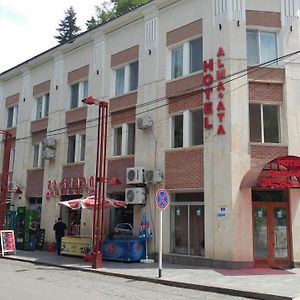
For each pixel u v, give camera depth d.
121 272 14.84
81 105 23.89
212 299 10.55
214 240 16.27
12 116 29.83
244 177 15.98
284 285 12.02
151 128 19.55
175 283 12.70
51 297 9.76
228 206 15.98
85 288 11.61
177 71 19.41
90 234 21.41
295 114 16.92
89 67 23.61
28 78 28.25
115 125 21.61
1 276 13.80
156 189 18.77
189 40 18.94
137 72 21.16
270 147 16.66
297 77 17.20
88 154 22.48
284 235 16.41
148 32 20.50
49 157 24.52
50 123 25.47
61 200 23.77
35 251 23.17
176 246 18.11
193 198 17.81
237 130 16.47
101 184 18.75
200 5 18.50
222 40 17.33
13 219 24.94
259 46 17.52
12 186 26.77
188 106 18.39
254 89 17.03
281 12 17.58
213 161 16.80
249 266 15.61
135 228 19.25
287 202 16.55
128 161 20.45
